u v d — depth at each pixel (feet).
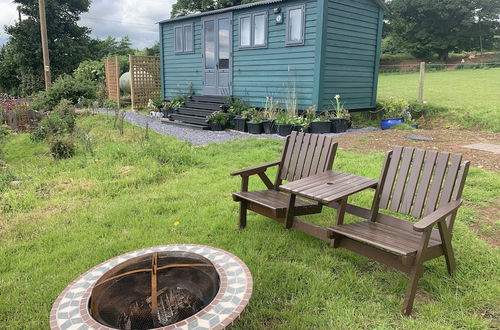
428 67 102.37
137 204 16.38
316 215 14.80
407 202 10.94
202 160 23.39
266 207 12.48
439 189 10.27
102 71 76.13
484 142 27.22
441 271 10.44
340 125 34.71
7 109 46.75
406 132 32.60
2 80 106.11
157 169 21.06
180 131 37.45
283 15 36.35
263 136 33.45
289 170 14.40
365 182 11.58
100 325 6.46
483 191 16.39
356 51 38.11
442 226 9.25
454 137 29.71
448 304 9.06
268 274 10.38
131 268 8.10
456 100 43.62
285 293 9.59
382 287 9.81
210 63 45.62
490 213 14.26
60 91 52.75
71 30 110.22
